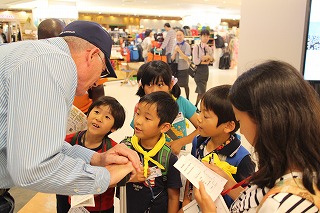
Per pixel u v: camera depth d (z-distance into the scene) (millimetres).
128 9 17781
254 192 923
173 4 14016
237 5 14211
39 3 10297
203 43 6340
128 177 1173
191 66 6434
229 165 1444
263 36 3033
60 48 1102
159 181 1552
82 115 1982
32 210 2248
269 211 790
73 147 1330
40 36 2484
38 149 892
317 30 2586
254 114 853
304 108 813
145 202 1550
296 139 811
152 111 1541
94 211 1724
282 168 834
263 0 2971
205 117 1519
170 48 7750
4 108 957
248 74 900
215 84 9859
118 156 1181
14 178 913
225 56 14383
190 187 1558
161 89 1983
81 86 1174
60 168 937
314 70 2666
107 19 21406
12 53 994
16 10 15742
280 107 811
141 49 10938
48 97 920
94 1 12391
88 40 1142
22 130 888
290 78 838
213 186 1166
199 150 1686
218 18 17531
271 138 818
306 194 784
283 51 2963
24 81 917
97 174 1004
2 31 9891
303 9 2811
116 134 4695
